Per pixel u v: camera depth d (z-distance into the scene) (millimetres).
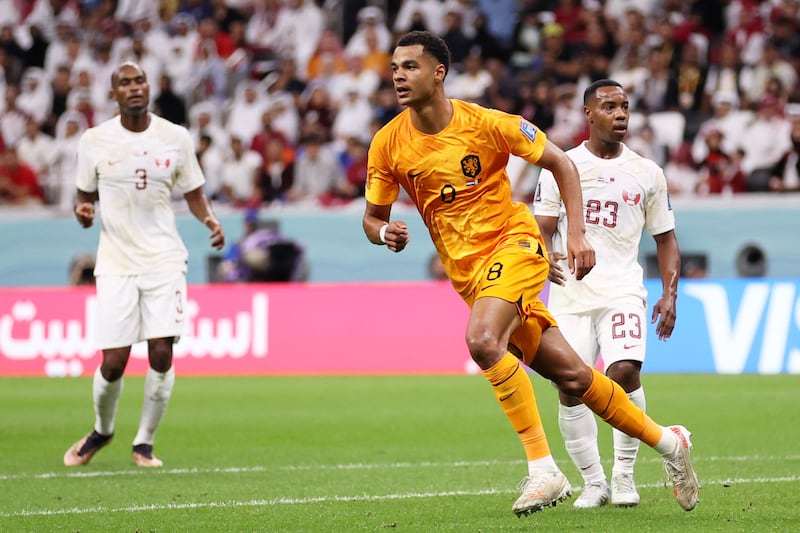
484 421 35250
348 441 31016
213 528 17984
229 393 44438
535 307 17500
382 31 69812
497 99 63625
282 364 52438
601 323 20562
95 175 26328
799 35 65438
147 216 26312
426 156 17453
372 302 52344
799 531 16812
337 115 66375
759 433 31266
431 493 21719
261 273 59062
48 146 67562
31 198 65375
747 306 49750
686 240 58031
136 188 26125
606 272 20641
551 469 16766
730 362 49844
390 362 52000
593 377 17531
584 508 19609
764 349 49500
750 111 62250
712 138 59594
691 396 41094
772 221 57219
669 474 18172
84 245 62656
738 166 59188
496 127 17219
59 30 73938
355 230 59688
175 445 30438
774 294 49406
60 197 66000
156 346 26156
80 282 62500
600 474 20109
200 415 37500
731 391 42688
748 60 64750
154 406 26484
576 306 20688
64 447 30188
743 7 66062
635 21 65188
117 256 26156
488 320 16750
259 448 29734
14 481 23938
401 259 59531
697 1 67000
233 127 67188
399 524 18094
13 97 70875
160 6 74125
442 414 37156
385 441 30938
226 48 71250
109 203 26156
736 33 65438
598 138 20938
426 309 51969
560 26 67375
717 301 50125
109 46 72438
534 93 63344
